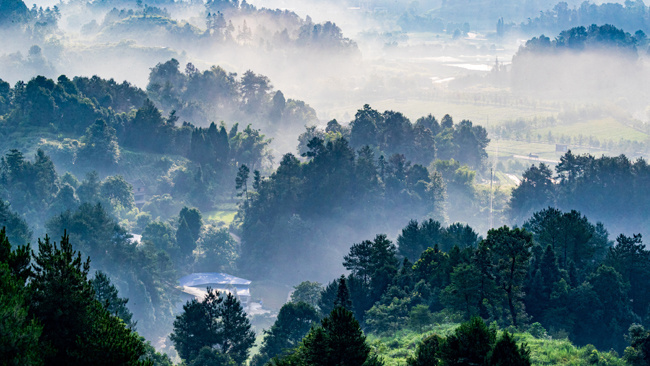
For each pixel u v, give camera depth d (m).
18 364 48.41
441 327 115.56
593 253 161.50
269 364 89.38
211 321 133.75
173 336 133.75
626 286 148.88
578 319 136.38
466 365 68.44
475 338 69.12
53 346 56.62
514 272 121.75
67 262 60.53
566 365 95.56
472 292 119.44
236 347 132.88
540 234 166.00
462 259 140.38
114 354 56.25
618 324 138.00
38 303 58.41
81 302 59.94
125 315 127.31
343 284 120.12
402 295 143.50
